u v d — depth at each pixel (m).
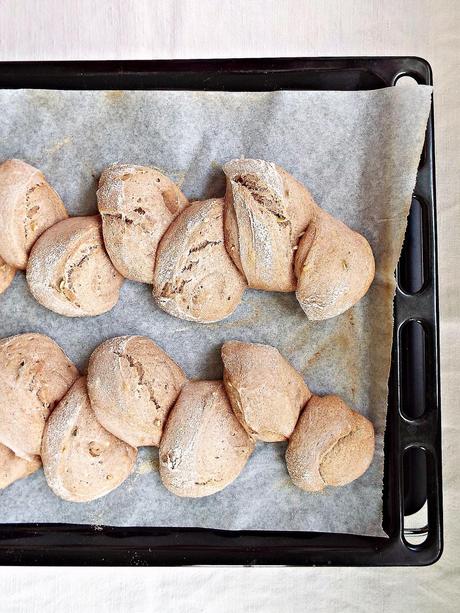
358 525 0.50
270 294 0.52
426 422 0.49
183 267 0.49
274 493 0.50
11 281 0.52
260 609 0.56
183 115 0.52
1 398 0.49
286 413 0.49
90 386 0.49
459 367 0.57
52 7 0.57
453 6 0.57
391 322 0.50
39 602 0.57
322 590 0.56
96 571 0.57
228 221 0.49
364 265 0.48
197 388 0.50
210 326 0.52
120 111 0.52
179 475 0.48
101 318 0.52
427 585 0.56
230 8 0.57
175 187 0.51
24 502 0.51
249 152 0.51
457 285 0.57
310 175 0.51
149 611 0.57
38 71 0.52
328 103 0.51
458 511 0.57
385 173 0.50
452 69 0.57
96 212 0.52
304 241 0.49
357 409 0.51
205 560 0.50
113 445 0.50
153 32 0.57
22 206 0.50
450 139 0.57
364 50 0.57
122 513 0.51
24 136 0.52
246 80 0.52
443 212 0.57
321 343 0.51
